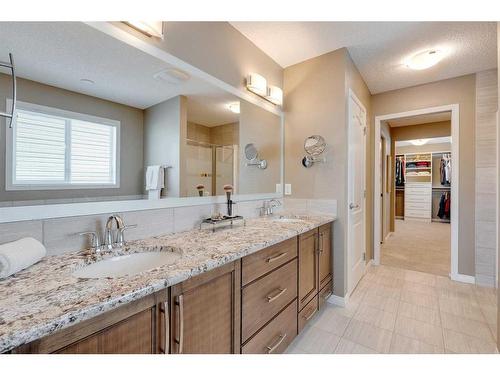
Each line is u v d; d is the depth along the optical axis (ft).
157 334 2.66
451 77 9.21
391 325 6.08
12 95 3.18
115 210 4.11
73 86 3.74
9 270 2.56
